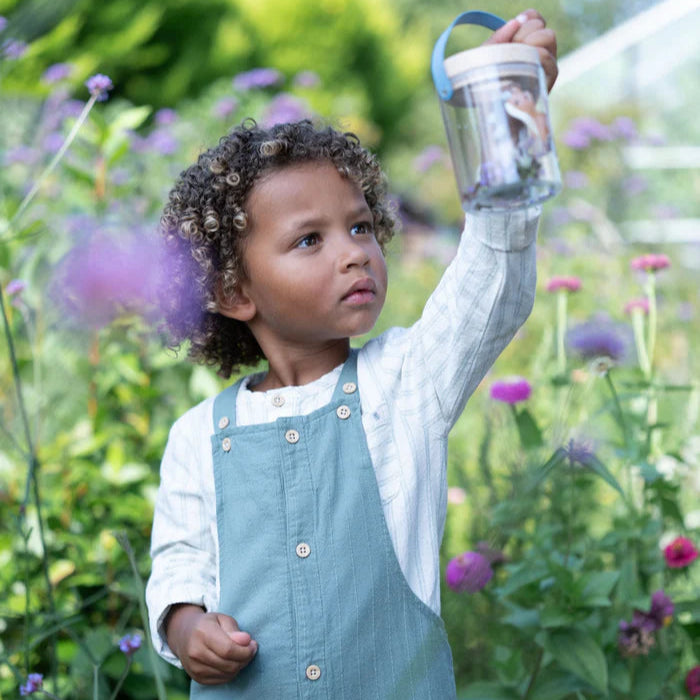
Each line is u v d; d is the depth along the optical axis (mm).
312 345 1479
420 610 1346
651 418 2193
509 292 1333
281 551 1369
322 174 1417
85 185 2721
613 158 5418
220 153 1492
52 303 2465
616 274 4234
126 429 2594
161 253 1664
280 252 1405
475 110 1065
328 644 1326
